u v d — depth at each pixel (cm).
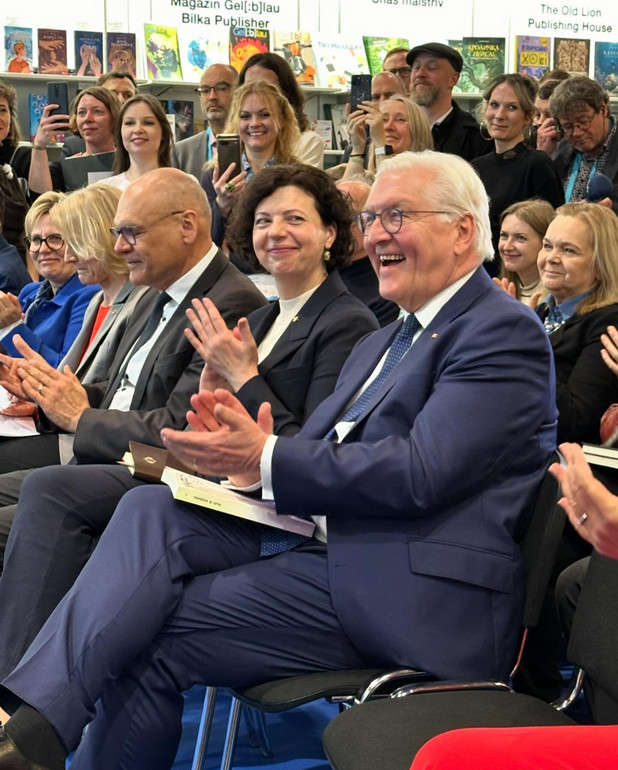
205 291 309
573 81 493
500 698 185
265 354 281
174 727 215
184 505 221
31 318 418
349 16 748
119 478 270
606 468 223
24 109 670
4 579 258
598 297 328
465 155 551
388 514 205
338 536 211
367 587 206
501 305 214
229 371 260
